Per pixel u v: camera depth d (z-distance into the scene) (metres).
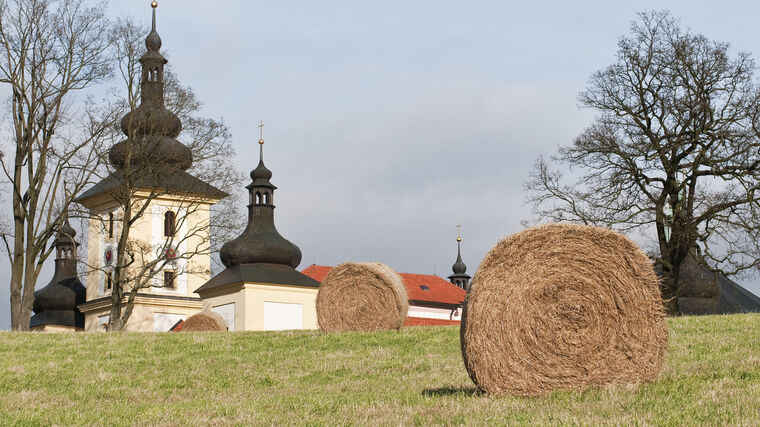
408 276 79.44
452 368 17.17
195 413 12.98
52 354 21.84
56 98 45.53
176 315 62.72
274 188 68.69
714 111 45.12
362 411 11.97
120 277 50.62
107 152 47.22
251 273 64.38
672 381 12.80
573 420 10.28
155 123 51.72
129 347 23.00
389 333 23.62
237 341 23.59
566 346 12.90
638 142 45.59
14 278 44.34
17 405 15.00
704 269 47.75
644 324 12.83
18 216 44.88
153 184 54.47
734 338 18.38
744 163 43.88
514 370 12.92
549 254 13.05
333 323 27.50
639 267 12.89
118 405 14.69
